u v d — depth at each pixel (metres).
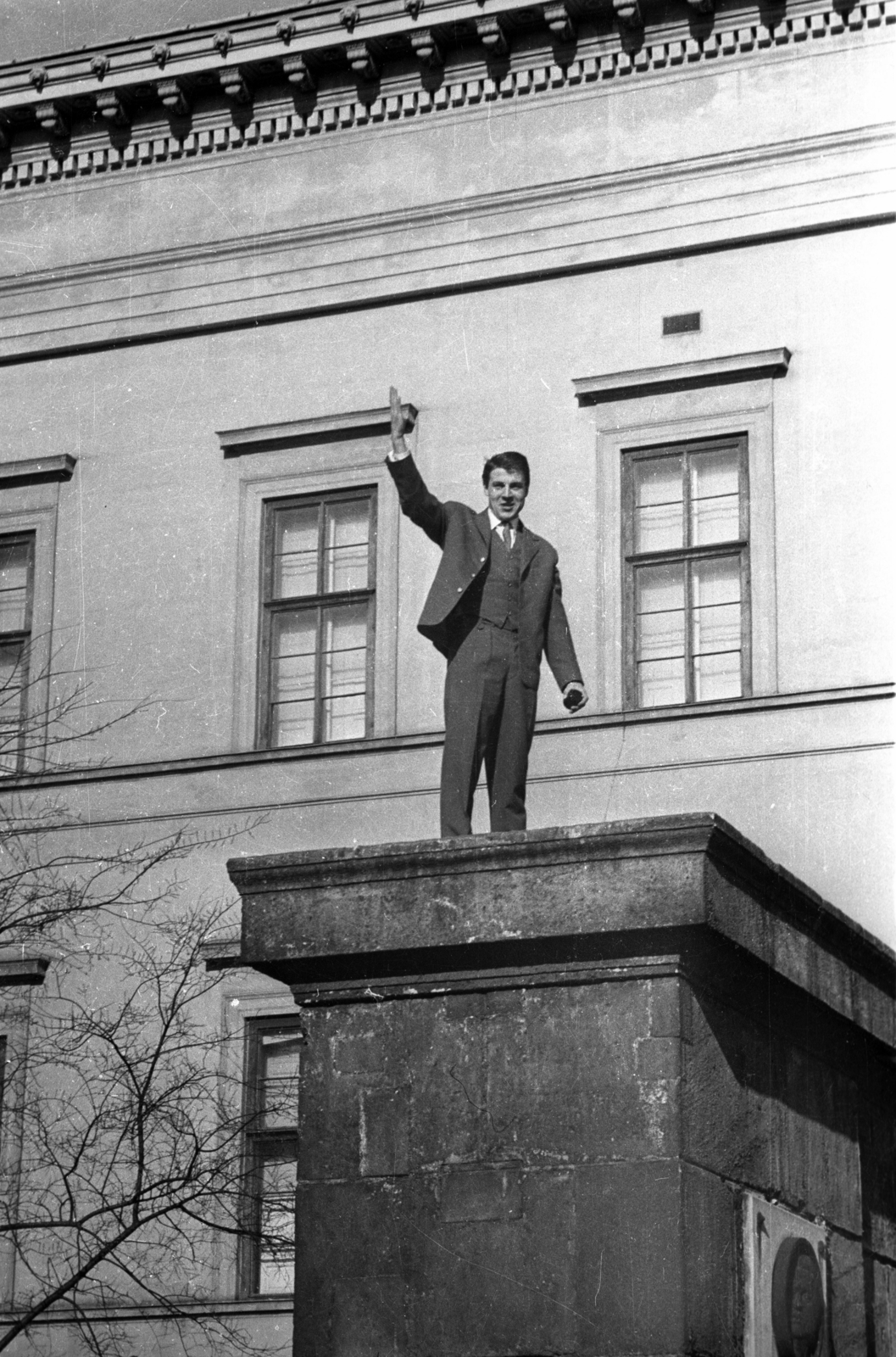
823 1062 12.59
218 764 24.47
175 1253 21.67
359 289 25.62
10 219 27.38
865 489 23.38
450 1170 10.62
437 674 24.50
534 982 10.67
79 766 24.97
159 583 25.77
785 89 24.44
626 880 10.51
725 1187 10.72
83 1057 20.92
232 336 26.22
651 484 24.16
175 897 24.02
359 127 26.09
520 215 25.17
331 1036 11.01
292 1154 22.08
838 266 24.00
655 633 23.80
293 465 25.61
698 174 24.53
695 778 22.70
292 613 25.34
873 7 24.28
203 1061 22.23
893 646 22.81
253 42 26.03
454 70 25.66
